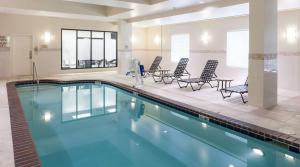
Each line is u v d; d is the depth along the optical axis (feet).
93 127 17.48
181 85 30.76
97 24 44.57
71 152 13.24
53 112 21.13
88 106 23.25
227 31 34.63
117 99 26.11
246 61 34.04
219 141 14.96
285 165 11.84
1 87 27.89
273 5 19.31
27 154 10.61
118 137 15.58
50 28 40.14
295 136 13.15
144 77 39.22
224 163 12.14
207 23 37.70
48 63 40.60
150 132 16.57
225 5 24.79
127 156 12.86
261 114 17.30
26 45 38.93
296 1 22.58
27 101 24.77
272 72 19.58
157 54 49.19
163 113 21.11
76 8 34.53
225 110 18.44
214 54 36.99
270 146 13.50
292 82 27.71
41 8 31.73
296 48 27.12
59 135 15.79
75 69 43.60
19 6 30.22
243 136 14.96
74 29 42.29
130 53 42.19
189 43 41.39
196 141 15.01
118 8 34.32
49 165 11.69
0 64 36.65
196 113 18.48
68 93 28.71
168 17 33.17
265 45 18.78
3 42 36.58
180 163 12.10
